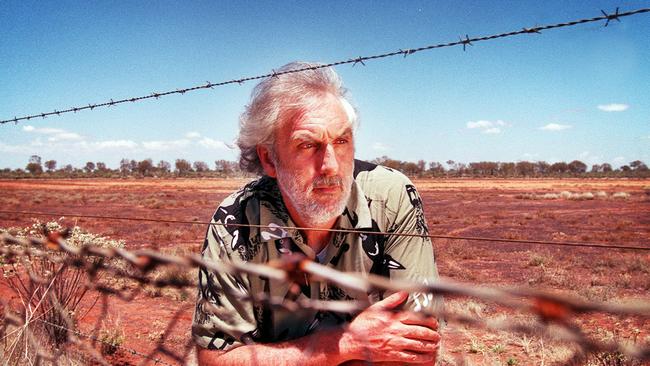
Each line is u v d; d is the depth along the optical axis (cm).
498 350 489
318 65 184
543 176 14625
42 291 296
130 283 460
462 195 5734
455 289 67
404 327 165
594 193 5750
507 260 1406
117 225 2327
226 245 188
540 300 60
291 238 189
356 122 185
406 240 190
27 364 250
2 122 412
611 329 581
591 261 1327
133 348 459
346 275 83
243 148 209
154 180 11056
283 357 175
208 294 186
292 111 177
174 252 1400
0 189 6162
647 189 6988
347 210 189
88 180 10738
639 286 1006
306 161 178
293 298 182
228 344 182
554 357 440
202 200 4491
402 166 14138
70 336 194
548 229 2372
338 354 167
